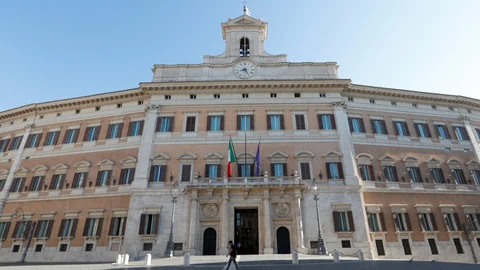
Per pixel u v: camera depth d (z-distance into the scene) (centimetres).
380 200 3002
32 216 3228
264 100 3422
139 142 3325
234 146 3178
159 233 2783
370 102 3566
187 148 3188
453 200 3178
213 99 3450
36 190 3369
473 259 2902
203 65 3625
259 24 3906
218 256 2402
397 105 3625
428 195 3141
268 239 2622
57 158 3512
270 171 3038
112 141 3431
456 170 3381
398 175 3181
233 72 3584
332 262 1819
